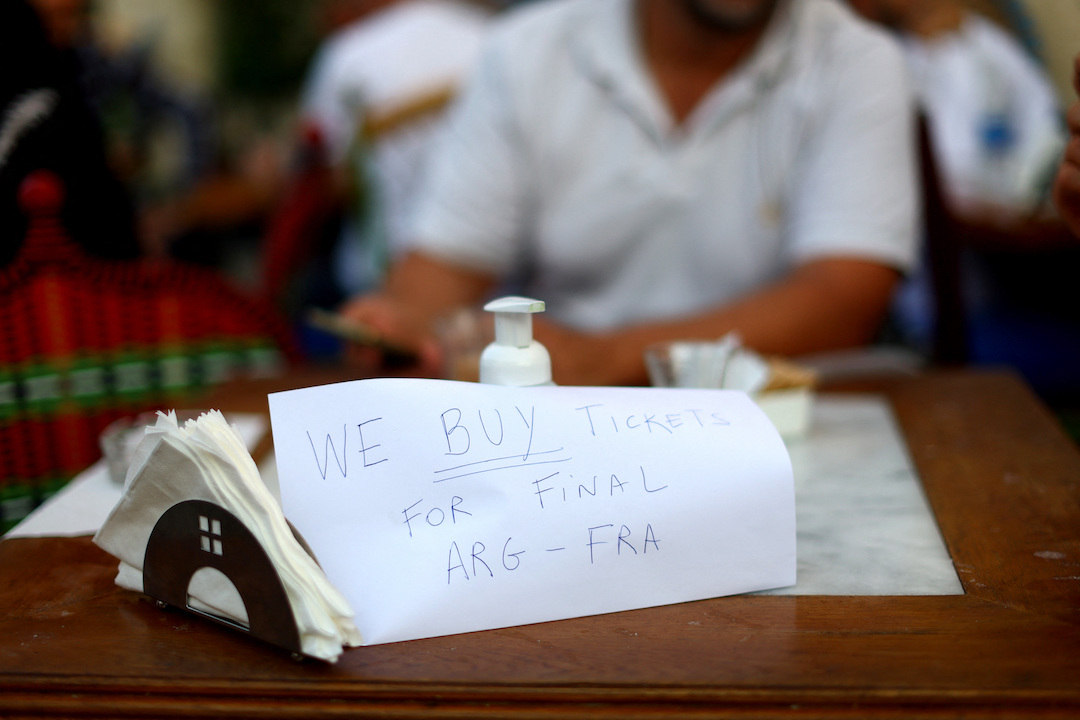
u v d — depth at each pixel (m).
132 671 0.57
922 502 0.84
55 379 1.33
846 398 1.23
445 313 1.64
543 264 1.87
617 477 0.67
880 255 1.59
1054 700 0.53
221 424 0.62
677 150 1.72
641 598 0.66
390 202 2.86
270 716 0.55
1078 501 0.82
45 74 1.42
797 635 0.60
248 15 4.94
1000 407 1.14
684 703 0.54
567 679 0.55
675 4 1.63
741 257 1.75
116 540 0.67
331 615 0.57
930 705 0.53
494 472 0.66
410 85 2.81
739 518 0.68
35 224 1.29
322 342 3.01
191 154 3.99
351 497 0.64
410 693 0.55
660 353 1.00
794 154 1.70
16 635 0.63
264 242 3.84
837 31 1.71
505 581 0.63
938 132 2.88
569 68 1.77
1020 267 2.58
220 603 0.61
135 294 1.37
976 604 0.64
